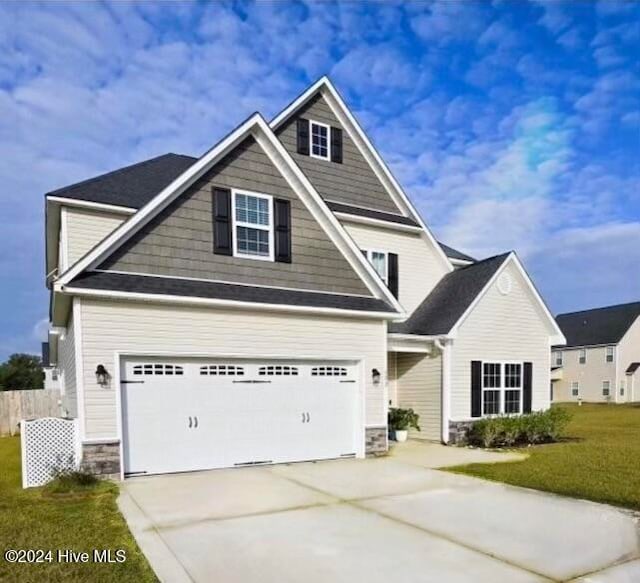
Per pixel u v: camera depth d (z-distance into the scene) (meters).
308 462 10.42
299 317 10.59
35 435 8.23
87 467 8.16
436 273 16.30
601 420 22.56
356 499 7.27
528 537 5.56
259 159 10.77
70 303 9.10
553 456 11.26
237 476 8.87
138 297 8.64
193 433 9.32
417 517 6.35
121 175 13.25
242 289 10.07
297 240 11.08
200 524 6.03
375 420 11.48
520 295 14.99
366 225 14.84
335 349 11.02
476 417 13.62
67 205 11.47
